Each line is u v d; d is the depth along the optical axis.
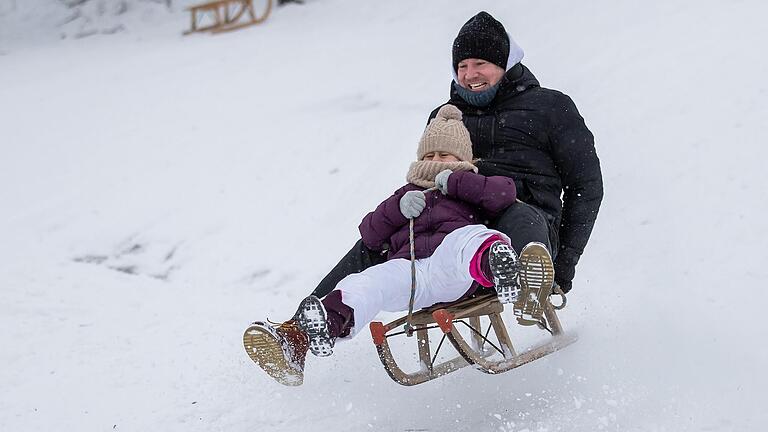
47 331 8.70
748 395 5.13
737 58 10.84
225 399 6.75
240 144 13.06
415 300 5.05
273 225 10.62
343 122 13.05
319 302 4.68
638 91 10.86
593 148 5.81
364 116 13.17
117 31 24.70
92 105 16.55
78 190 12.63
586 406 5.22
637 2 14.32
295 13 22.20
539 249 4.57
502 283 4.54
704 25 12.31
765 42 11.09
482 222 5.32
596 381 5.58
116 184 12.62
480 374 6.18
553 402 5.42
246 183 11.81
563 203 5.96
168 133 14.19
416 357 7.04
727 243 7.60
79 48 23.11
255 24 21.98
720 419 4.86
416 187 5.39
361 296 4.84
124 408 6.80
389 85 14.47
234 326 8.52
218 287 9.62
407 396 6.18
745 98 9.85
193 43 21.47
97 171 13.19
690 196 8.49
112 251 10.87
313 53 17.59
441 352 7.05
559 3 15.69
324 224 10.39
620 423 4.91
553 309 5.89
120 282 10.06
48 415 6.75
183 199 11.77
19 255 10.94
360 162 11.60
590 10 14.67
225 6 22.45
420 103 13.30
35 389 7.30
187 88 16.70
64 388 7.29
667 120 9.96
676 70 11.05
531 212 5.20
